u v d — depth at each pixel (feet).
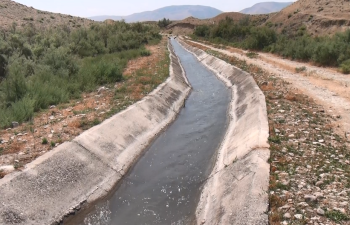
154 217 32.32
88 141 41.11
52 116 50.03
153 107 60.64
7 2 216.95
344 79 73.41
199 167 42.78
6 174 31.27
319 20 182.70
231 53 141.28
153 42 193.36
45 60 77.20
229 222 26.48
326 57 93.66
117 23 215.10
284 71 88.07
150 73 87.15
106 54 120.06
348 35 98.99
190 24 402.31
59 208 30.94
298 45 115.85
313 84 69.62
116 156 42.32
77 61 83.41
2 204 27.71
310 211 24.54
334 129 42.37
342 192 26.71
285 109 51.26
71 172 35.17
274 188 28.19
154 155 46.96
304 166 31.99
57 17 233.96
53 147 38.17
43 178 32.42
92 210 33.01
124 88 68.44
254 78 78.79
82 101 59.72
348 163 32.32
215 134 54.34
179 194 36.55
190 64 142.20
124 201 35.24
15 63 66.95
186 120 62.95
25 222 27.63
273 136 39.40
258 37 148.97
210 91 87.25
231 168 36.50
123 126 48.91
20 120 46.88
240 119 55.01
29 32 122.62
